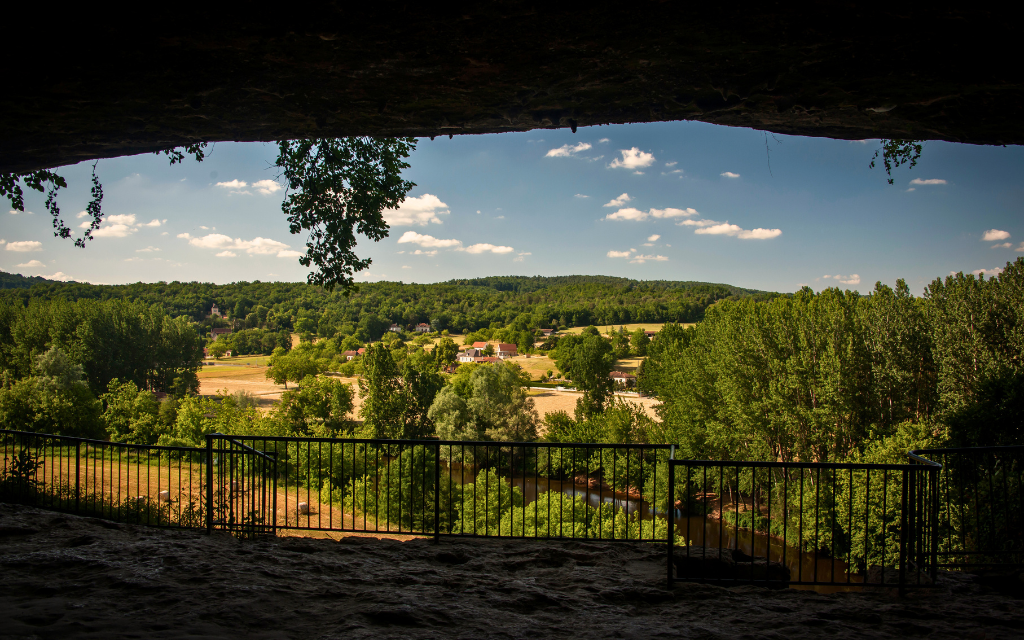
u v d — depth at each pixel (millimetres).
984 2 4062
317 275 10500
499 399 52000
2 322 72875
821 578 20641
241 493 6773
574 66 5293
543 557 5723
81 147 7266
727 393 32688
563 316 158375
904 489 4855
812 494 23812
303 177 10242
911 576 5164
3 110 5930
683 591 4621
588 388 59000
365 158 10383
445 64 5266
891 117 6184
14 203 9016
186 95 5809
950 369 26078
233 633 3182
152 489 16203
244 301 159250
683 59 5160
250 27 4605
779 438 30938
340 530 6594
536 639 3457
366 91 5871
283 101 6086
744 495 30812
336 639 3152
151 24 4527
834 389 27219
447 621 3615
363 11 4410
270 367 108000
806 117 6418
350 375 104438
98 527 5891
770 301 44656
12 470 8523
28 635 2943
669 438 37156
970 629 3900
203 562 4520
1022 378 20469
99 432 46750
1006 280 25938
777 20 4492
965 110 5707
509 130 7141
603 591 4570
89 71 5219
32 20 4395
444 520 19594
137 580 3959
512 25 4629
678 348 54375
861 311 33438
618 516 17375
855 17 4402
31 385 44625
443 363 120438
